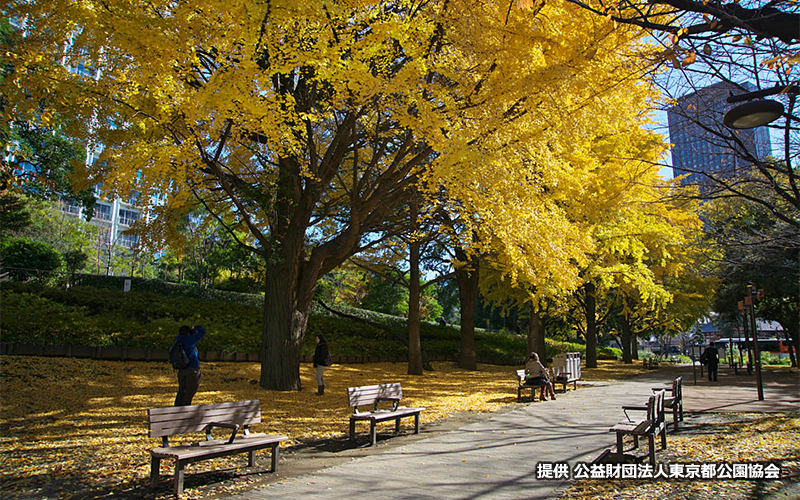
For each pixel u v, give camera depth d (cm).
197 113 712
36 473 508
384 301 3247
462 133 749
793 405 1005
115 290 1620
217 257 2405
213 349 1416
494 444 655
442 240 1803
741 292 2467
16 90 769
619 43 559
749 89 534
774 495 424
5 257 1816
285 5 627
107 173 882
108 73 825
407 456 594
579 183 1006
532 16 642
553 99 728
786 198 596
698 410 941
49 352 1139
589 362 2595
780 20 341
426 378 1650
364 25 761
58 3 707
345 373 1579
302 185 1210
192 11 678
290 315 1173
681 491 438
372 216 1245
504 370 2205
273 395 1066
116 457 572
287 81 1051
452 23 748
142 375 1133
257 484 480
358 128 1234
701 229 1212
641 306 2472
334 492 446
